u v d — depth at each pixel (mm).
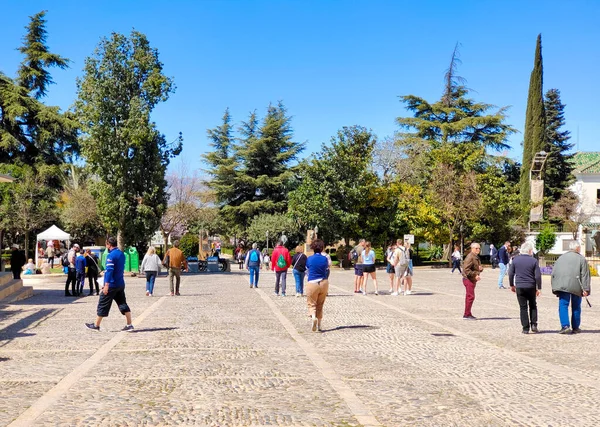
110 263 11938
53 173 49250
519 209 52188
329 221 49656
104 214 36875
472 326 13109
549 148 65438
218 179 65938
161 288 25250
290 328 12547
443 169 51031
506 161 60344
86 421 5734
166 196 39281
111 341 10766
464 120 57844
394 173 57375
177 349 9883
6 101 47719
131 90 37531
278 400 6574
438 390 7133
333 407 6309
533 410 6285
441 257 59719
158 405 6340
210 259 42062
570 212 59719
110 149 36500
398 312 15891
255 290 23859
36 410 6133
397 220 50656
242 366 8484
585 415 6102
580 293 12031
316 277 11914
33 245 53969
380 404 6461
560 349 10188
